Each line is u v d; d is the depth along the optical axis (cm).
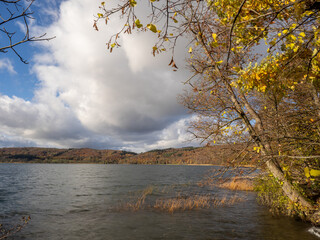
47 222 1245
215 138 668
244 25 274
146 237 948
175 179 4712
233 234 927
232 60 497
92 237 976
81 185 3603
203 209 1427
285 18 258
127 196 2188
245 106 681
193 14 210
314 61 288
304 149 586
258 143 557
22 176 6200
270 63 319
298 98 622
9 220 1295
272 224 991
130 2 177
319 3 205
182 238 914
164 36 197
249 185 2186
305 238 774
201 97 626
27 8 133
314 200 771
